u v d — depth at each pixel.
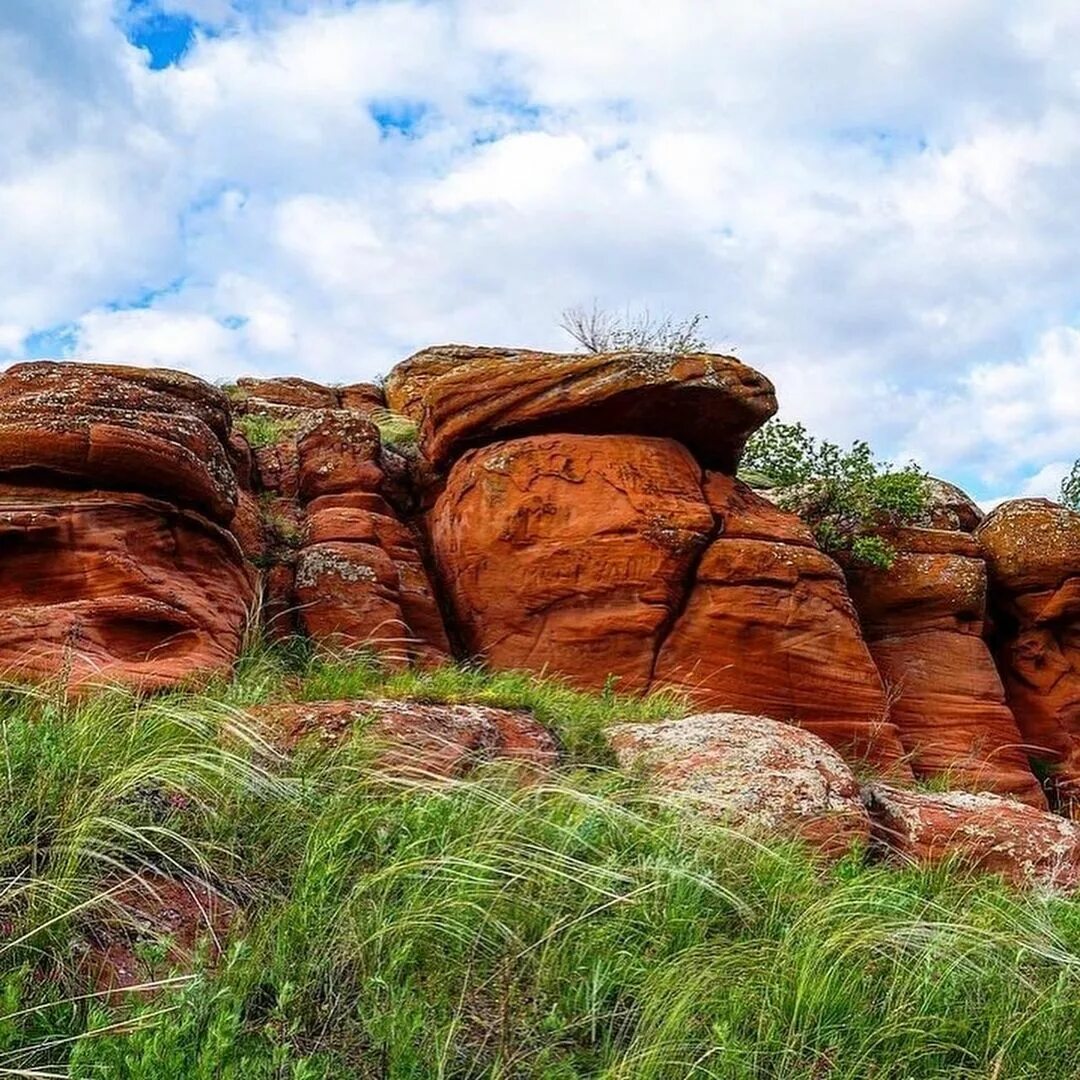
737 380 12.06
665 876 5.05
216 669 8.11
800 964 4.43
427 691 8.22
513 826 5.15
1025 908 6.07
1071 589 14.22
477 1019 3.91
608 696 10.17
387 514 12.36
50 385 9.55
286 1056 3.29
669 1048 3.71
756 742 7.59
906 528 14.07
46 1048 3.21
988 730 12.88
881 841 7.43
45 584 8.13
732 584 11.37
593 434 12.21
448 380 12.62
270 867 4.72
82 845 4.20
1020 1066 4.24
